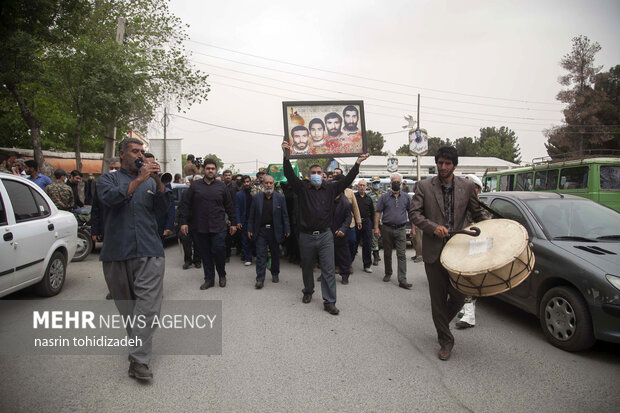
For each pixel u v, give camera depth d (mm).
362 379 3291
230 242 8914
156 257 3463
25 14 10859
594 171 11133
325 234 5145
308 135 5273
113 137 15203
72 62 13328
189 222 6383
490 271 3062
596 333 3619
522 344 4082
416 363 3609
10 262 4645
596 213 4762
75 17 12078
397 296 5926
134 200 3420
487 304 5508
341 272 6746
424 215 3797
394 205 6559
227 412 2785
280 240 6574
